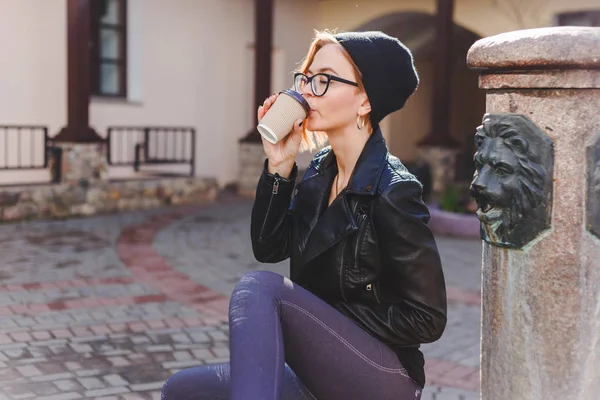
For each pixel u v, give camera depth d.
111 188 9.90
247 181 12.35
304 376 1.64
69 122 9.48
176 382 1.81
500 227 1.68
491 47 1.63
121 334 4.62
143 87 11.66
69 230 8.42
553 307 1.65
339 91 1.66
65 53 10.39
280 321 1.57
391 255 1.59
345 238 1.64
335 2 14.62
